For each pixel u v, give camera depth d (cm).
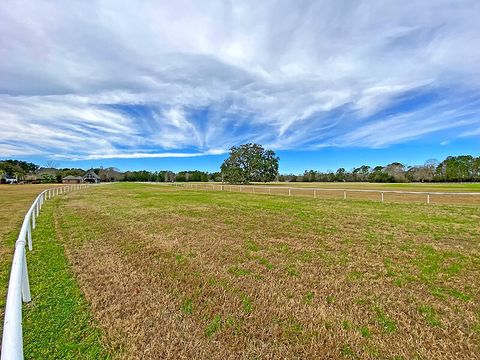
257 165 6812
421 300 398
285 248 665
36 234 802
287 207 1451
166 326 330
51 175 9212
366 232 835
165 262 561
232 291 425
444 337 311
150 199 1953
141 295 410
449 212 1225
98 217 1117
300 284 453
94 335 312
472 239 746
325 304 386
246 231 853
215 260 575
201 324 335
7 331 183
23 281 381
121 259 579
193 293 417
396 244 700
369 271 513
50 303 384
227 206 1500
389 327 330
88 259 577
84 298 400
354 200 1830
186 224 967
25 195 2447
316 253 626
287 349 291
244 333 318
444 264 550
